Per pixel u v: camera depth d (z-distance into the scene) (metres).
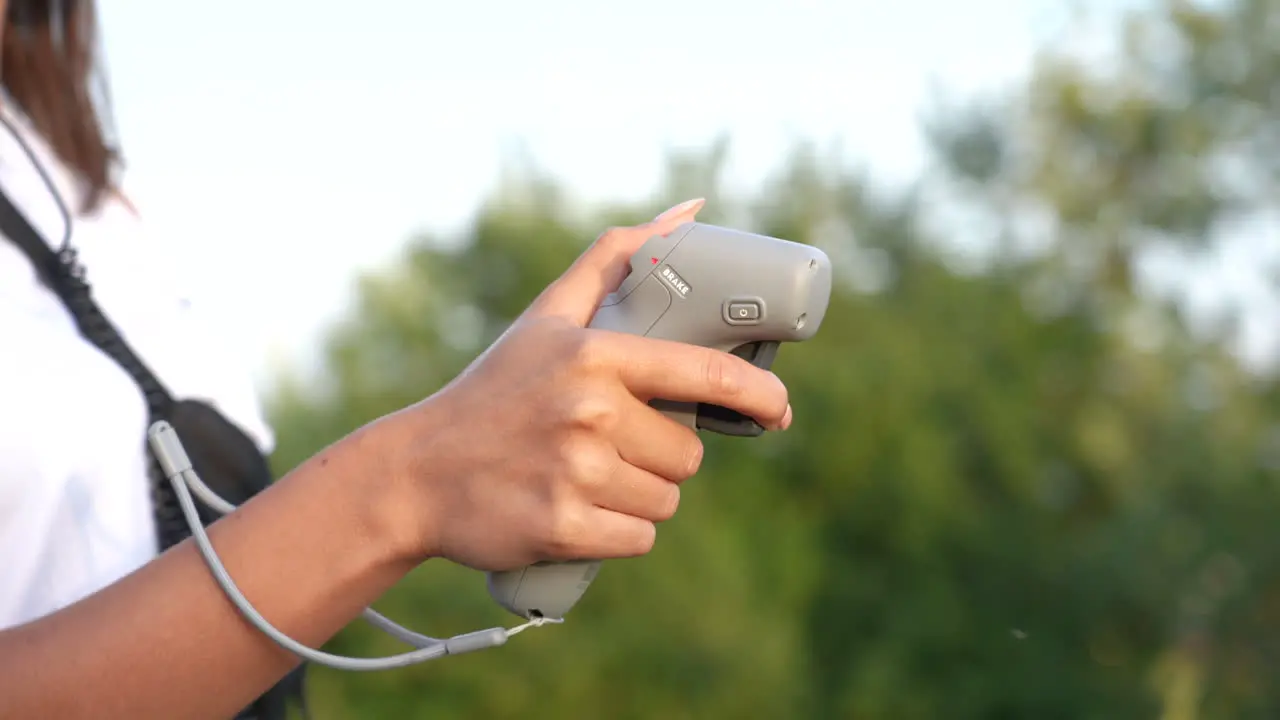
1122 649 9.23
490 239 8.60
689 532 7.94
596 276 1.01
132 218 1.37
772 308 1.00
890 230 9.55
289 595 0.88
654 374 0.86
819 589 8.54
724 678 7.71
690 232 1.04
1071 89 11.26
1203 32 11.24
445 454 0.87
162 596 0.88
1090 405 9.98
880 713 8.48
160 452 1.03
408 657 0.94
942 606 8.69
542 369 0.87
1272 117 11.07
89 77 1.43
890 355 8.95
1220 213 10.96
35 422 1.05
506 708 7.28
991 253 10.27
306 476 0.90
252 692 0.90
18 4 1.37
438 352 8.49
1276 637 9.16
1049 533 9.34
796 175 9.51
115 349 1.20
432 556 0.90
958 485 8.95
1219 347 10.17
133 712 0.86
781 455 8.54
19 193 1.25
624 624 7.64
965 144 10.90
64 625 0.87
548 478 0.85
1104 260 11.05
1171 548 9.27
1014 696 8.75
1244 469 9.67
